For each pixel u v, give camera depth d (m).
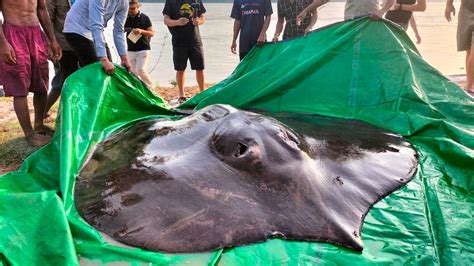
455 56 14.58
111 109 4.51
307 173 2.92
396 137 4.12
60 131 3.81
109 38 15.63
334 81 5.04
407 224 2.85
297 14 6.44
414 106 4.55
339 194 2.90
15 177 3.45
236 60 15.38
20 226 2.63
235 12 7.13
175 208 2.68
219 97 5.35
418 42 9.03
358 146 3.63
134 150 3.49
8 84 5.15
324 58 5.14
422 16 38.75
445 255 2.63
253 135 3.08
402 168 3.46
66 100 4.06
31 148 5.30
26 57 5.15
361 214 2.84
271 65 5.42
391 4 5.56
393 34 5.02
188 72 13.88
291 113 4.91
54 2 5.93
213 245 2.51
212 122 3.46
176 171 2.94
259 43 5.79
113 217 2.72
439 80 4.82
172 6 7.35
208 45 19.72
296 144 3.15
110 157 3.53
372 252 2.61
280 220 2.66
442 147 3.82
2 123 6.53
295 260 2.48
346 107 4.84
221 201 2.71
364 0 5.86
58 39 6.00
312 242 2.59
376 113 4.64
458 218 2.98
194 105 5.70
